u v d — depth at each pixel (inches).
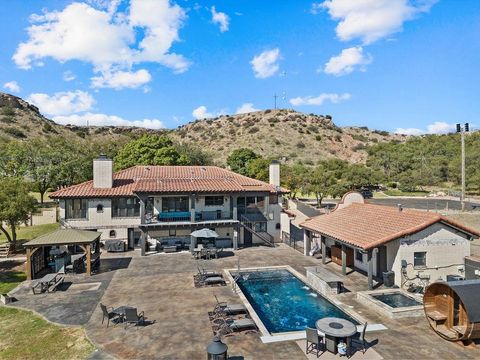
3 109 4616.1
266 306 716.7
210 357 458.0
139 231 1288.1
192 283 850.8
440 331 552.1
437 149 3762.3
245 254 1165.1
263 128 5777.6
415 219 820.6
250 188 1327.5
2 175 1787.6
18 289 819.4
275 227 1382.9
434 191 2891.2
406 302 693.3
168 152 2316.7
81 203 1259.2
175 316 643.5
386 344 524.1
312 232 1116.5
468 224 1365.7
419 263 783.7
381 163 3634.4
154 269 983.6
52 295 771.4
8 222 1205.1
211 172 1572.3
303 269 966.4
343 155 5226.4
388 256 818.2
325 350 507.5
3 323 627.8
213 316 633.0
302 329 600.1
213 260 1084.5
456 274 797.9
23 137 3929.6
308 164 4394.7
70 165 1904.5
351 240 832.9
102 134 5713.6
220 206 1350.9
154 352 508.4
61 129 4975.4
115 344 535.8
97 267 1005.8
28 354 513.7
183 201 1332.4
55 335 573.0
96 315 654.5
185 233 1286.9
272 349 513.7
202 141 5590.6
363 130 7278.5
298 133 5738.2
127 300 733.3
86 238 934.4
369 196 2659.9
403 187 3006.9
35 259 954.1
